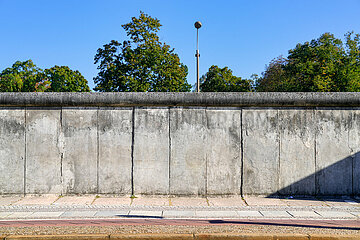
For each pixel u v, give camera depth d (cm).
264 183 964
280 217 750
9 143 966
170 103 959
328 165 967
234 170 964
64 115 970
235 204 873
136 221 714
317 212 795
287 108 973
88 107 973
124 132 969
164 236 613
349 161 967
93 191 960
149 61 2967
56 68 4212
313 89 3259
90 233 626
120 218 738
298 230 648
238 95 957
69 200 910
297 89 3466
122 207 837
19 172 962
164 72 3044
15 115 970
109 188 960
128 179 962
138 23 3000
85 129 969
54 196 953
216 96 958
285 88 3662
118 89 2947
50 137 969
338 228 665
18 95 950
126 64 2977
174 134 967
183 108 971
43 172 963
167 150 965
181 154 964
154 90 3034
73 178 962
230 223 699
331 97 954
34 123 969
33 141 967
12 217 745
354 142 969
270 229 654
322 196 959
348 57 3500
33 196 955
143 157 965
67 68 4272
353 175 964
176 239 612
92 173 963
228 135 969
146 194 959
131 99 956
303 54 3594
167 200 917
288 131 970
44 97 954
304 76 3506
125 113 971
